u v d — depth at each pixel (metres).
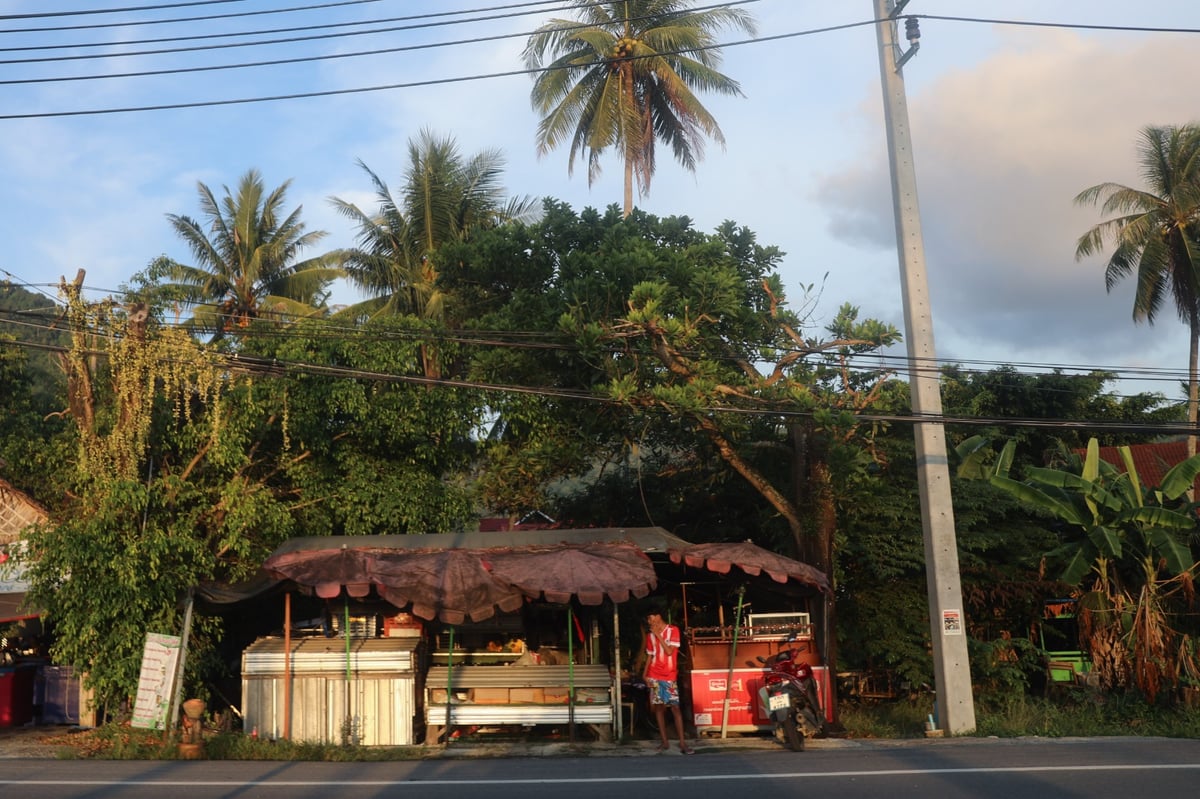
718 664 14.76
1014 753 12.09
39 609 16.05
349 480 18.81
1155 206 33.19
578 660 15.47
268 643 14.16
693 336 16.25
